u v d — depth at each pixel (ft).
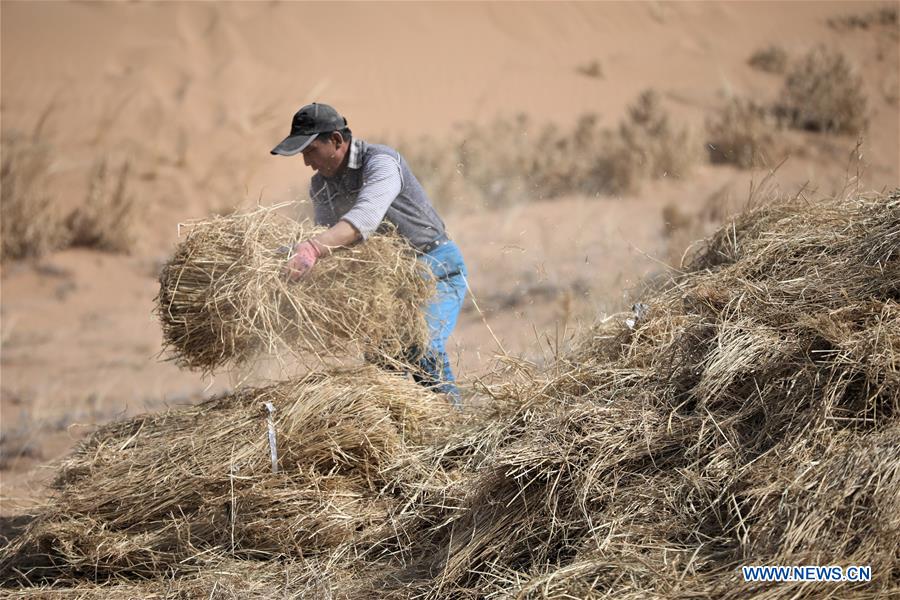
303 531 35.22
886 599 24.58
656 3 223.51
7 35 168.25
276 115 154.51
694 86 179.73
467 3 207.00
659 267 65.10
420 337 42.98
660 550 28.37
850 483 26.63
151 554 35.35
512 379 39.96
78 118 148.05
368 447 36.88
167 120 148.66
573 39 207.51
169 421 40.98
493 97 174.29
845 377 29.71
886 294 32.42
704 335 34.73
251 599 32.89
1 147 121.39
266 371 42.19
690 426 31.37
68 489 37.78
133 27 176.96
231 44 175.52
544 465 31.48
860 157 63.62
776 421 29.89
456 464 36.76
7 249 106.73
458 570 31.17
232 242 38.81
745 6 232.12
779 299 34.55
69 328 87.30
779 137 139.44
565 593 27.68
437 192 121.60
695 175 126.82
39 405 65.57
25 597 34.24
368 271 40.45
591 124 146.61
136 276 103.50
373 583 32.94
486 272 90.89
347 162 42.96
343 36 186.60
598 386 34.81
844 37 212.43
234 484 35.55
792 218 42.09
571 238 94.89
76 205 120.06
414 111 167.43
